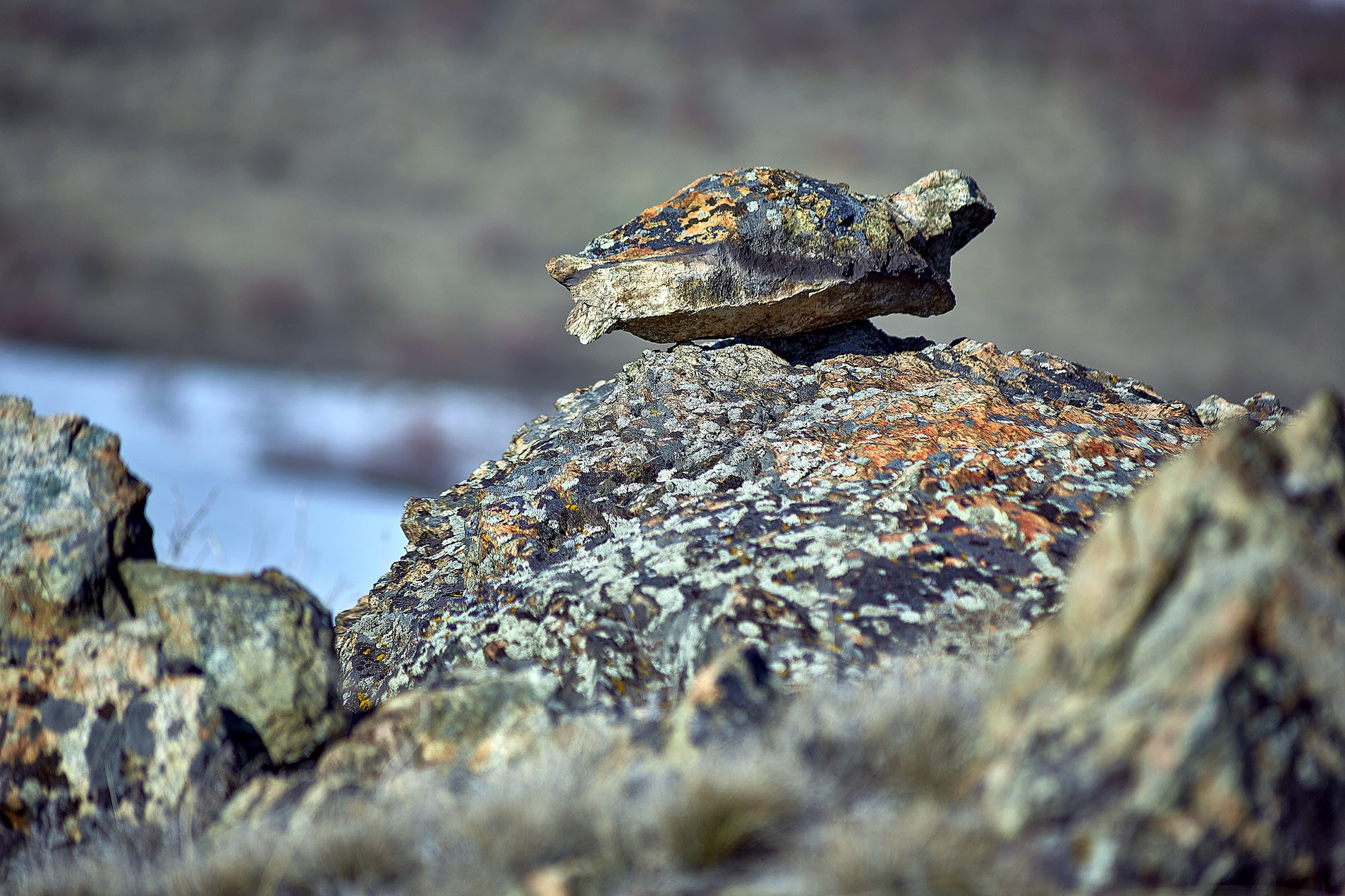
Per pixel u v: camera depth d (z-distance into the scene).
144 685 12.41
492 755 12.03
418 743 12.34
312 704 13.05
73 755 12.23
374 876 9.30
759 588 14.87
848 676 13.05
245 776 12.19
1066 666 9.01
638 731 11.50
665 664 14.49
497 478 20.45
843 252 20.78
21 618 13.13
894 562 15.03
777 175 21.62
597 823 9.04
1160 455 18.09
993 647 13.18
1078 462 17.38
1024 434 18.08
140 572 13.80
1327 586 8.44
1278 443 9.52
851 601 14.45
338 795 11.26
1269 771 8.03
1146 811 7.97
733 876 8.38
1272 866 7.93
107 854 11.03
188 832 11.07
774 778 9.01
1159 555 8.81
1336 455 9.38
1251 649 8.23
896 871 7.88
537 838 9.05
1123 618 8.77
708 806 8.66
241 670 12.97
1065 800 8.16
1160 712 8.20
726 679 11.09
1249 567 8.43
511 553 17.28
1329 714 8.30
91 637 12.84
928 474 16.61
